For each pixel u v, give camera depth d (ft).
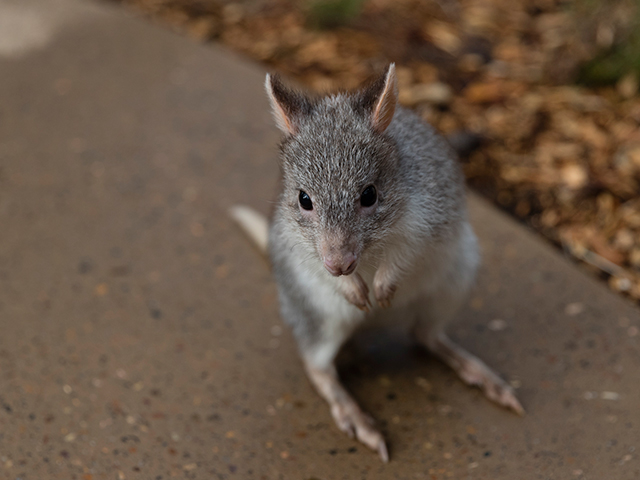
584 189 4.25
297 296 3.61
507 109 4.62
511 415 3.58
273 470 3.48
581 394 3.60
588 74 4.66
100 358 3.74
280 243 3.58
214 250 4.09
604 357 3.69
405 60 5.03
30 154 4.45
